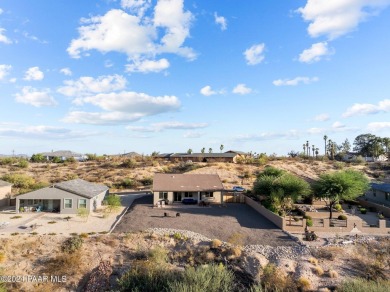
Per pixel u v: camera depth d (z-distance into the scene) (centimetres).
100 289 2302
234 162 9369
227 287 1806
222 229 3422
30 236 3069
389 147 13612
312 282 2317
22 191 5291
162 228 3434
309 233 3095
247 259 2661
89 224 3606
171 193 4866
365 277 2406
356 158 10856
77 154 13500
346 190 3919
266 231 3356
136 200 5247
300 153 13025
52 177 7312
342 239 3059
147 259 2698
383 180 7406
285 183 4197
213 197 4934
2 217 3841
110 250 2895
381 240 3014
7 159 9488
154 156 11094
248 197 4966
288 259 2652
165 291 1784
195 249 2906
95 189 4738
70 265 2620
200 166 8038
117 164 8688
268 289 2225
